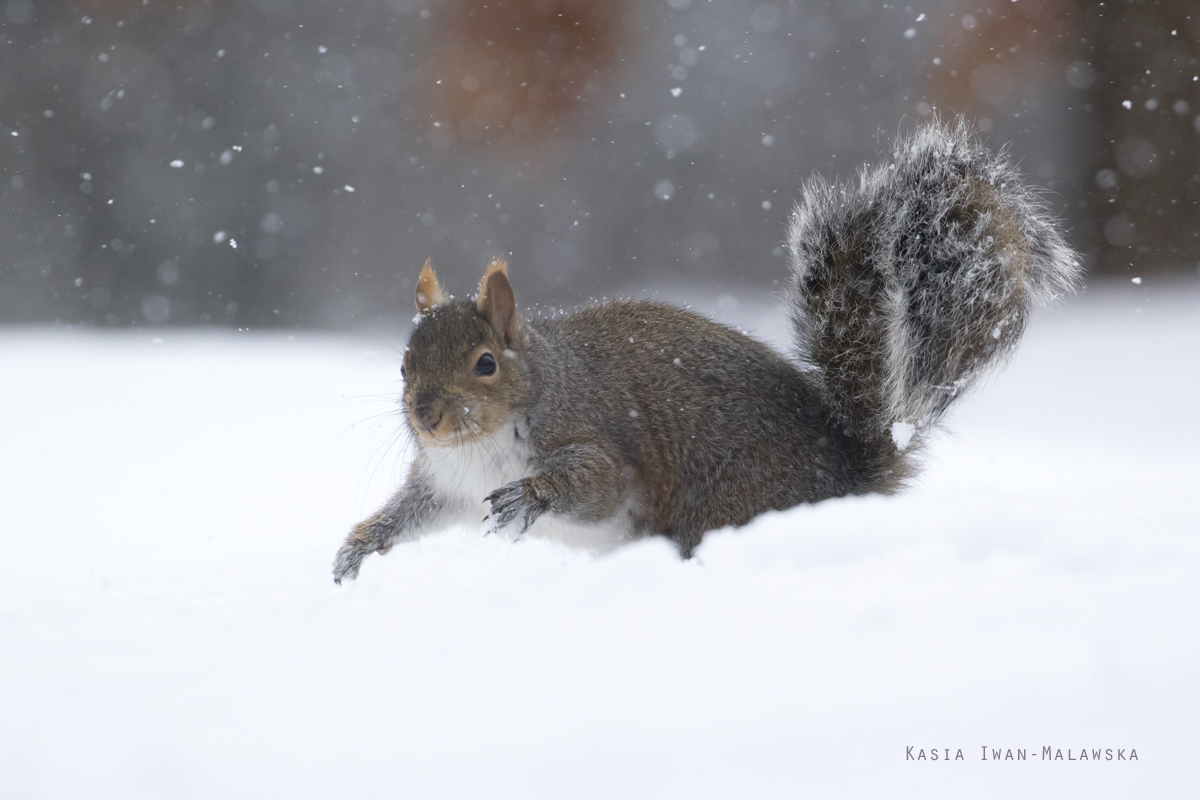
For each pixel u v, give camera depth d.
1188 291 34.84
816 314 10.76
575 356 9.98
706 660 4.36
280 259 36.41
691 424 10.03
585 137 39.53
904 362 10.47
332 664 4.66
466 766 3.39
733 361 10.34
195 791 3.33
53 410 20.66
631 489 9.85
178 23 36.50
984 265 10.56
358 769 3.42
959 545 6.39
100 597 7.69
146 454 17.44
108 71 35.88
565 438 9.55
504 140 38.97
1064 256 10.81
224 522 13.26
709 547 7.12
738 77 40.12
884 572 5.84
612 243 39.00
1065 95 38.12
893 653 4.19
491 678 4.32
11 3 35.31
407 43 38.41
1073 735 3.28
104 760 3.59
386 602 6.27
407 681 4.34
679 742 3.45
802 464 10.16
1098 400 21.47
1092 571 5.45
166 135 36.19
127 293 35.62
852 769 3.20
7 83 35.22
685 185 39.50
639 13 40.50
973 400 22.17
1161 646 3.88
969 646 4.18
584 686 4.13
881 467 10.49
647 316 10.61
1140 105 37.12
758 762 3.28
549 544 10.16
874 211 10.77
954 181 10.84
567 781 3.24
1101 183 37.56
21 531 13.09
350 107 37.56
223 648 5.14
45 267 35.12
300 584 8.23
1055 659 3.90
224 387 22.78
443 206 37.91
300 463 16.73
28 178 35.31
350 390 22.38
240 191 36.50
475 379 9.16
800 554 6.54
